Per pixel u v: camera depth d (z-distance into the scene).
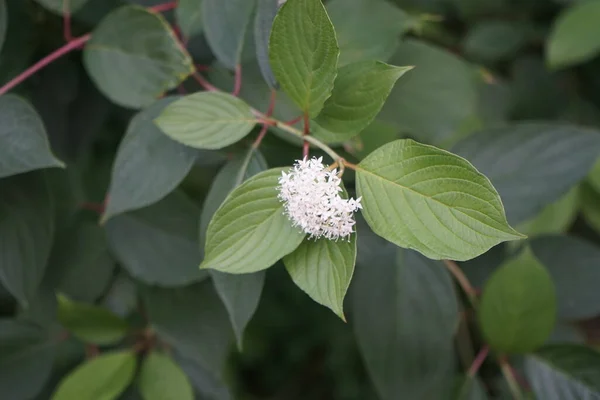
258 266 0.72
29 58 0.88
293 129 0.75
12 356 0.86
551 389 0.83
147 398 0.85
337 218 0.71
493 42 1.05
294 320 1.42
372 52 0.81
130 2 0.84
